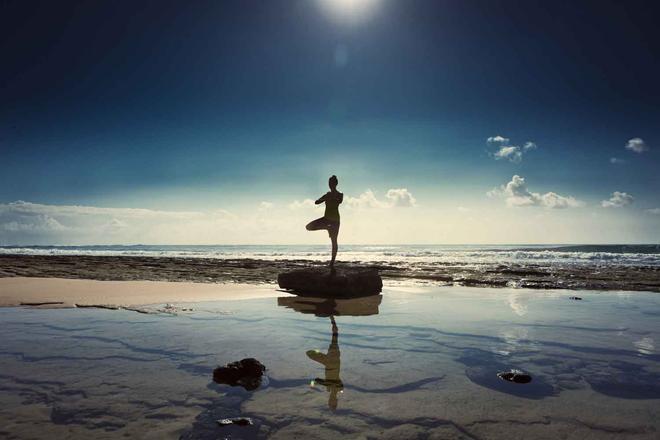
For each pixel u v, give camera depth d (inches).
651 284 445.1
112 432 90.7
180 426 94.1
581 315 251.0
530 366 143.8
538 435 90.2
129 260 987.3
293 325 217.3
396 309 277.0
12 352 159.6
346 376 132.2
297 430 92.3
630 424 96.0
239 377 127.6
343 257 1395.2
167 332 197.8
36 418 98.2
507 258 1236.5
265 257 1336.1
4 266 722.2
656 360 151.3
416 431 92.1
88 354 157.1
